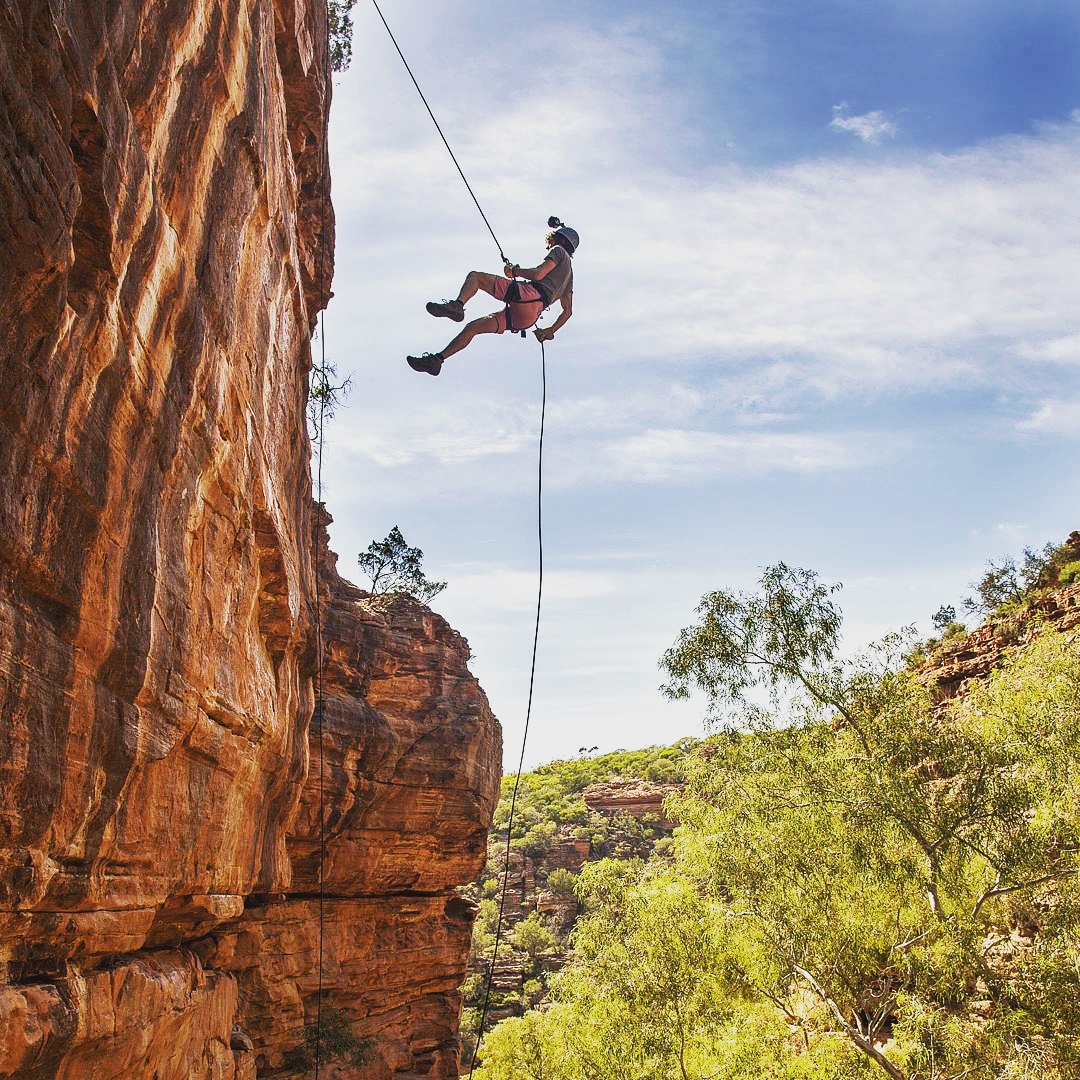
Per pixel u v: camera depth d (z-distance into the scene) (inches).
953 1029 637.9
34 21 190.4
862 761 753.6
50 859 242.5
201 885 389.1
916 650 844.0
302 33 510.6
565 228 422.3
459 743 1057.5
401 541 1834.4
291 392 531.5
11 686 210.7
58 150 201.8
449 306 378.6
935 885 739.4
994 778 714.2
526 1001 2262.6
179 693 325.1
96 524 248.7
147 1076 347.9
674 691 897.5
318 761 906.1
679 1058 789.2
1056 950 645.9
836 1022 786.8
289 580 494.0
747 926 799.1
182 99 290.7
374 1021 966.4
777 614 853.8
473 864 1093.8
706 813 880.3
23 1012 233.3
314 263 637.9
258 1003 812.6
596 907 906.1
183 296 303.7
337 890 944.9
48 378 215.8
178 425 307.6
